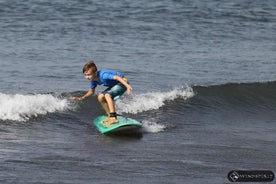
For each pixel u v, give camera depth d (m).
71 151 33.75
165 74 60.56
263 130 41.56
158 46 77.31
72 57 68.31
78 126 40.12
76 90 52.50
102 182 28.52
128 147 35.19
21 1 110.19
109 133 38.16
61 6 107.50
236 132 40.50
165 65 65.25
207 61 68.62
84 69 37.97
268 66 67.19
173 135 38.66
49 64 63.97
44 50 71.75
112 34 85.25
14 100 41.78
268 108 48.75
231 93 50.72
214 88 51.06
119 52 72.19
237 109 47.88
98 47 75.06
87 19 96.69
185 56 71.12
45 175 29.12
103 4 111.56
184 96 48.84
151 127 40.56
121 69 62.31
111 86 38.72
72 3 111.06
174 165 31.77
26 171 29.59
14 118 40.22
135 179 29.16
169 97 48.12
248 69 65.12
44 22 92.19
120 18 99.19
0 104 40.97
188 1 120.00
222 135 39.34
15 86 53.31
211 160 33.03
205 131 40.34
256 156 34.25
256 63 68.69
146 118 43.44
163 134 38.78
